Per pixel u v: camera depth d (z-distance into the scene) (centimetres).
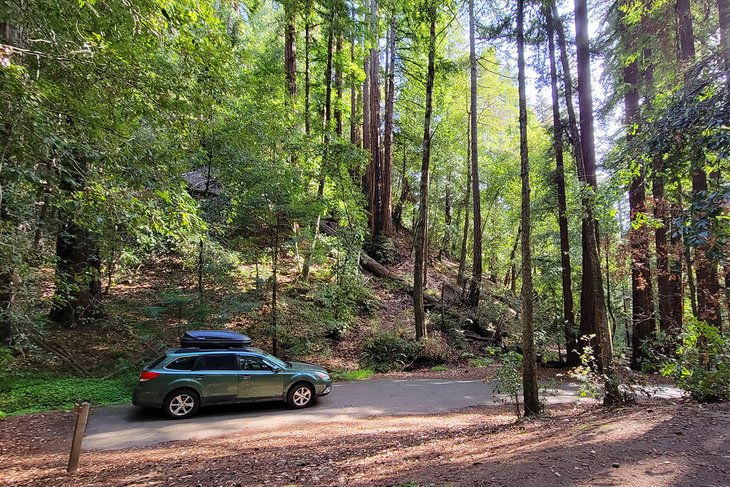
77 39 548
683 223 436
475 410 991
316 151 1636
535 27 1115
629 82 1446
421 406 1021
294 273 1794
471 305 2133
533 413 767
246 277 1446
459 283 2442
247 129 1298
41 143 528
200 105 688
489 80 2870
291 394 959
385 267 2338
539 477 376
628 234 1273
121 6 547
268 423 836
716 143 431
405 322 1828
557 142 1598
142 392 847
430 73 1691
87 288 1130
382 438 705
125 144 623
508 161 2831
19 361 1042
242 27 1689
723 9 1034
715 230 425
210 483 493
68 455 632
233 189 1287
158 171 662
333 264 1783
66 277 1062
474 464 454
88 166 632
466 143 3039
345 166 1773
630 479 355
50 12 534
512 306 2208
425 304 2033
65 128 573
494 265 3356
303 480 482
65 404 920
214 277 1270
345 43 2342
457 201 3203
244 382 916
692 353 725
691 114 463
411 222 3600
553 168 1866
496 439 602
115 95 591
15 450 654
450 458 511
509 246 3281
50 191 642
